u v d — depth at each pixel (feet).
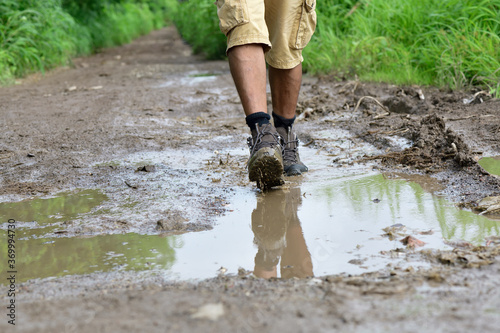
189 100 22.59
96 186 10.88
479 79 19.29
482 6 22.65
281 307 5.11
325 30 32.22
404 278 5.88
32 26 36.73
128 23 89.86
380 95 19.57
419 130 12.79
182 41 78.18
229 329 4.66
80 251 7.48
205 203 9.48
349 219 8.30
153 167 11.94
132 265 6.87
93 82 31.50
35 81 33.63
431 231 7.55
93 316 5.05
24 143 14.89
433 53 22.30
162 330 4.67
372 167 11.28
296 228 8.06
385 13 27.73
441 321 4.73
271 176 9.61
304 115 17.83
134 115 19.13
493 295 5.25
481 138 12.57
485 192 9.01
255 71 9.38
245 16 9.20
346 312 4.95
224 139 14.93
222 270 6.60
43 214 9.24
